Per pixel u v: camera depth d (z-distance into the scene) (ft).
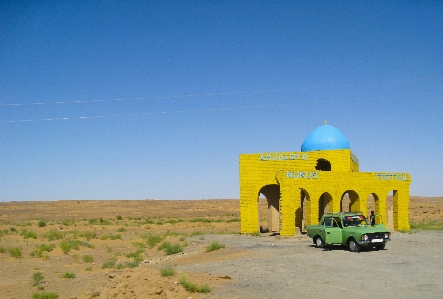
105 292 46.98
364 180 129.80
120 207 374.84
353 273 57.16
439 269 58.65
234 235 125.80
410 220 211.00
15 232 151.02
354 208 130.41
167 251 97.91
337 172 124.98
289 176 117.29
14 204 407.23
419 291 45.78
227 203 432.66
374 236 78.28
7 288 57.93
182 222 216.54
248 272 60.64
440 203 392.88
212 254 86.79
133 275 49.83
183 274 52.80
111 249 104.73
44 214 306.76
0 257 91.04
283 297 45.01
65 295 50.14
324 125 148.46
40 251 95.14
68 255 95.25
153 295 45.19
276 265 66.03
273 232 136.56
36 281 60.70
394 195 137.08
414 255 72.64
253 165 128.57
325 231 83.56
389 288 47.57
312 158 132.05
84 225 196.34
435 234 117.39
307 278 54.70
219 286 50.65
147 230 170.30
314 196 119.75
